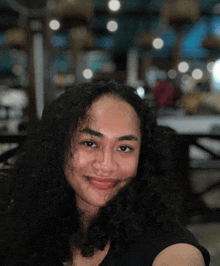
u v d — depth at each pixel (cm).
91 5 364
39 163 74
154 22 962
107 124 61
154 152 73
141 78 1387
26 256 69
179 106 590
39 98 397
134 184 69
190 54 1241
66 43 1155
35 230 71
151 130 71
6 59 1033
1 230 72
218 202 245
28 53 393
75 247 69
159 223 64
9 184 80
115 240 63
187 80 1231
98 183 62
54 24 522
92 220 68
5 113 424
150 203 68
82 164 62
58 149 70
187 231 63
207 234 212
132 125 63
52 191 72
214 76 763
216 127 254
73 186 65
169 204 70
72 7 346
